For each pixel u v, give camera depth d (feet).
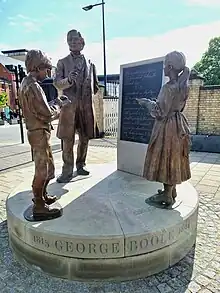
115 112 39.91
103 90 39.11
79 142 13.17
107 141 34.65
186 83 8.37
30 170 20.08
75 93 12.18
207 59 91.15
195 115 31.55
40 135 7.95
